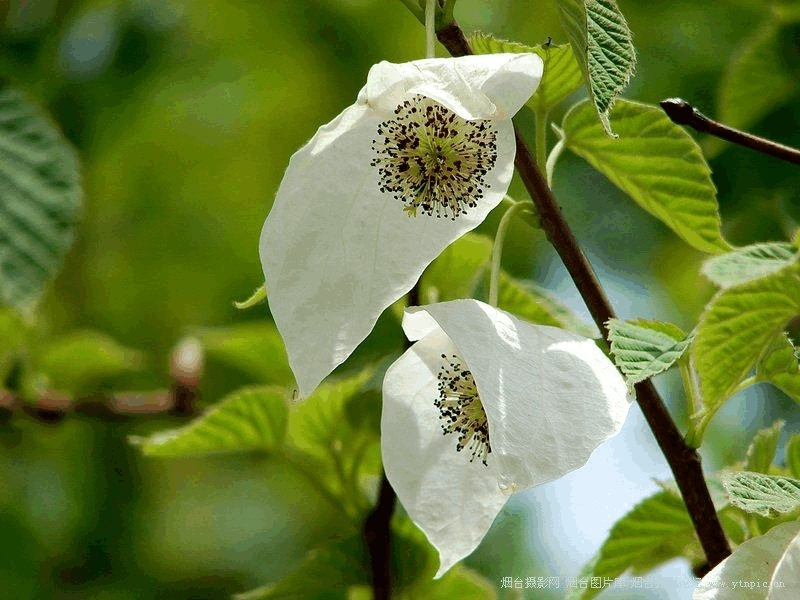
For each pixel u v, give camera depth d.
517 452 0.88
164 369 1.38
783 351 0.96
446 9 0.94
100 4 1.54
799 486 0.92
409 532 1.06
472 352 0.90
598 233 1.53
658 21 1.49
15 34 1.37
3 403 1.20
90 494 1.56
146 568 1.62
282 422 1.07
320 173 0.91
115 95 1.52
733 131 0.96
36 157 1.04
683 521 1.02
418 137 0.91
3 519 1.53
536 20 1.59
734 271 0.95
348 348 0.90
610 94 0.90
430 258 0.90
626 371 0.91
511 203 0.96
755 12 1.46
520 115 1.46
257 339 1.12
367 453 1.08
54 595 1.56
